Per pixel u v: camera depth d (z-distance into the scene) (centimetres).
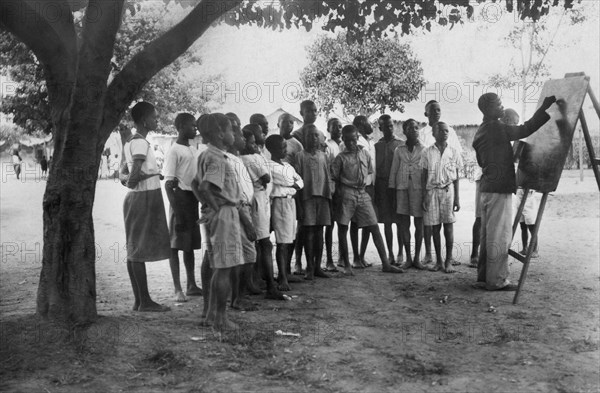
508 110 863
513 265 859
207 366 463
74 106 518
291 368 460
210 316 562
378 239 823
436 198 818
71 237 527
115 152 2677
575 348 500
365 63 1627
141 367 462
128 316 577
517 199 906
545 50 1666
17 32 517
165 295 704
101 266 905
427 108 858
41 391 415
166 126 2083
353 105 1677
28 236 1211
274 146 716
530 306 640
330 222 782
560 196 1636
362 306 646
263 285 743
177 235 669
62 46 538
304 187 761
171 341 514
